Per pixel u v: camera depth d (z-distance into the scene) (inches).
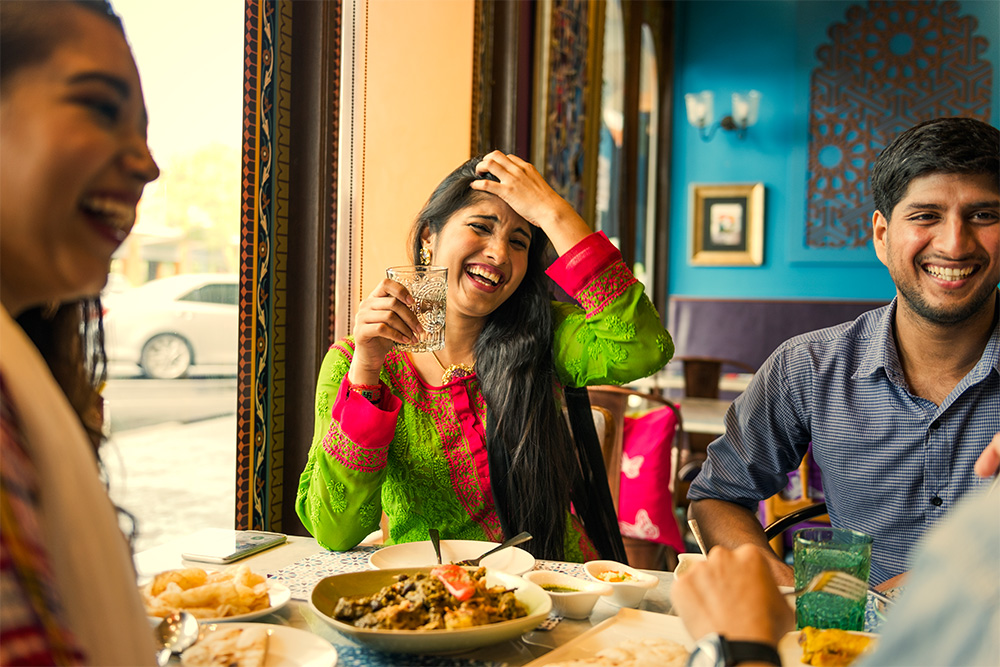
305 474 59.6
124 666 18.4
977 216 52.9
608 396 91.8
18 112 19.3
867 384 61.4
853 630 40.4
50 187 19.5
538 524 61.3
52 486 16.9
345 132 86.0
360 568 50.9
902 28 247.0
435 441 61.6
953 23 242.8
